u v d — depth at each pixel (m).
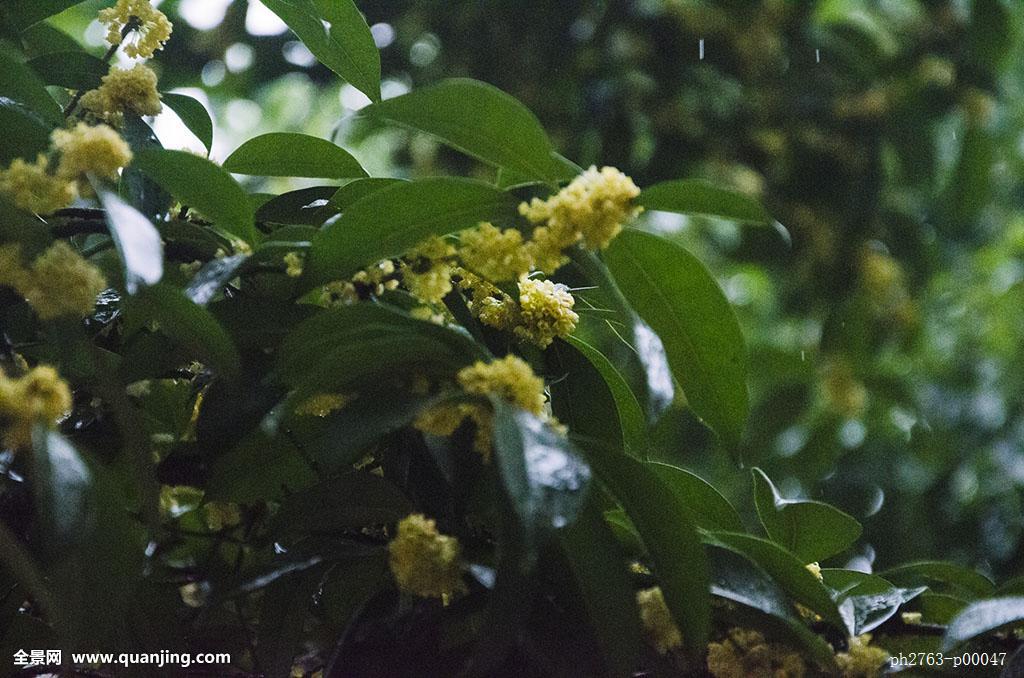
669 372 1.88
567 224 1.85
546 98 4.34
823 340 4.19
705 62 4.11
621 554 1.83
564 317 1.93
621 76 4.11
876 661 1.88
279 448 1.92
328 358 1.84
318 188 1.98
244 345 1.90
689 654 1.87
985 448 4.20
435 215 1.87
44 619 1.92
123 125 1.94
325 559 1.86
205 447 1.88
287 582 1.90
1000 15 3.99
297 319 1.90
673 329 1.90
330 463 1.83
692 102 4.20
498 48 4.35
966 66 4.16
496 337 1.93
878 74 4.28
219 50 4.27
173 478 1.93
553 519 1.78
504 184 1.94
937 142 4.55
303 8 2.00
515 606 1.80
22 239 1.83
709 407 1.90
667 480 1.96
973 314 4.96
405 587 1.83
